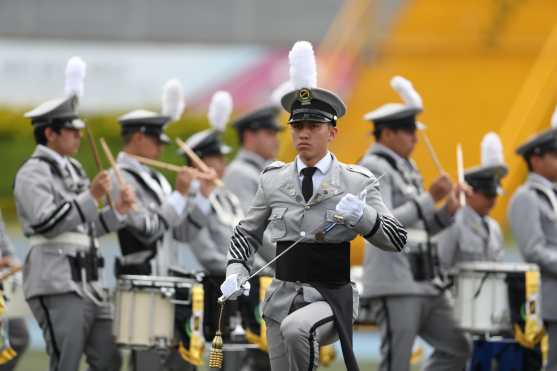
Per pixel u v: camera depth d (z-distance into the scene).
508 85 66.19
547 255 33.22
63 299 29.52
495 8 70.69
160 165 32.19
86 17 87.00
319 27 85.50
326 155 24.09
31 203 29.12
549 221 33.81
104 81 80.56
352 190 23.84
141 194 31.91
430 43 68.94
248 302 32.59
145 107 79.31
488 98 65.44
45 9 86.81
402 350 32.12
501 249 36.12
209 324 32.59
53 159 29.95
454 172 60.78
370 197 23.94
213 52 81.31
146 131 32.69
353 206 22.92
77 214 28.75
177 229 33.44
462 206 32.94
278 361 24.12
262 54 81.31
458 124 64.06
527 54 68.00
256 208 24.50
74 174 30.33
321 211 23.70
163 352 31.47
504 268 32.59
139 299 30.02
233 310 32.59
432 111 64.81
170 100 33.91
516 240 33.97
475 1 71.00
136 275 31.16
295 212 23.80
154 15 87.00
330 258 23.58
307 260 23.56
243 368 36.56
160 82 80.69
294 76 24.00
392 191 32.19
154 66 80.94
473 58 67.69
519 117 61.19
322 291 23.44
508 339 34.34
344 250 23.70
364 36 69.44
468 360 34.88
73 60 30.47
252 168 36.47
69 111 30.09
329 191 23.73
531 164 34.34
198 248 33.88
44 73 81.12
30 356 44.72
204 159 36.38
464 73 66.75
